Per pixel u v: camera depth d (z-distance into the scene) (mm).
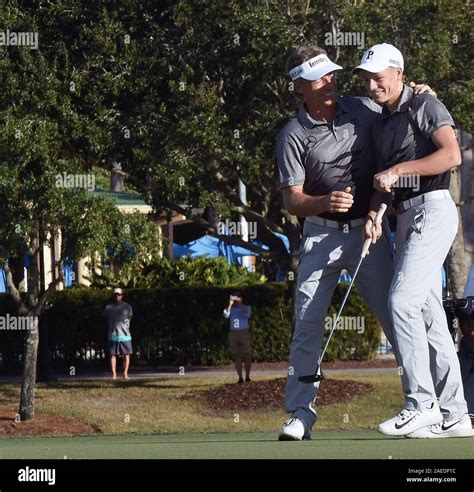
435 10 21828
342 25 21875
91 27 22219
